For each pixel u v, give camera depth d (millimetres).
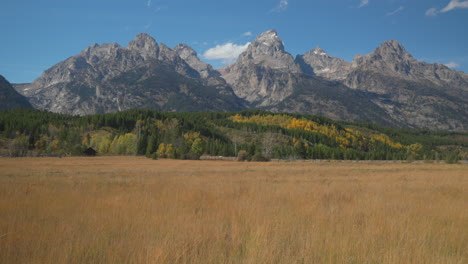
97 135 130375
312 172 36594
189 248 5758
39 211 9227
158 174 30406
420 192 15641
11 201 10602
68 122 175750
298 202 11703
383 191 15828
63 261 5047
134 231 7039
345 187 17781
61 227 7074
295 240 6453
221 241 6289
